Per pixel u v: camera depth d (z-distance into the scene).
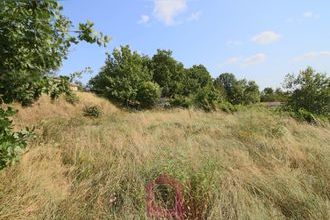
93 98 24.98
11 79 2.37
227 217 3.75
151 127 10.25
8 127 2.77
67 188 4.40
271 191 4.41
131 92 29.00
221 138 7.92
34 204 3.71
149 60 47.19
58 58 2.77
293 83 13.93
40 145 5.84
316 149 6.32
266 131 7.92
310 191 4.33
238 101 37.66
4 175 3.99
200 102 23.33
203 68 61.47
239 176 4.80
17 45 2.50
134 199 4.12
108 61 30.78
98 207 3.93
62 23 2.75
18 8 2.31
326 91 13.38
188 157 5.38
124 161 5.37
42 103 17.50
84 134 7.92
